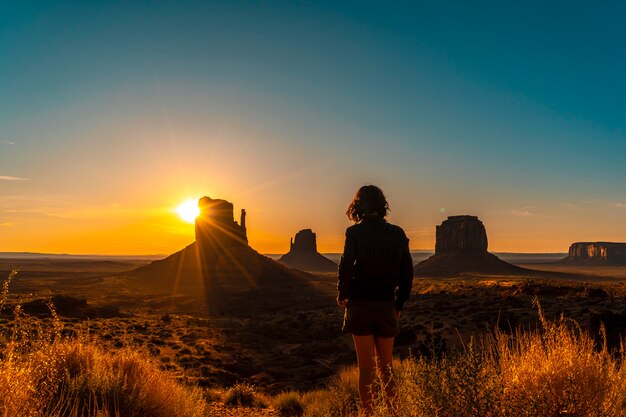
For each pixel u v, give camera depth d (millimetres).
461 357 2850
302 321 62688
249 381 25125
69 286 176125
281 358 35594
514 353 3570
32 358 4047
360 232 3848
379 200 4008
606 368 3521
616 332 7465
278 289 154625
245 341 45656
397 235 3893
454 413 2676
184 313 98500
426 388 2842
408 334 29266
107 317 66188
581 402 2984
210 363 29422
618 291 59531
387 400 3193
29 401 3412
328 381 22094
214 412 8812
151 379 5766
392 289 3861
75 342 6051
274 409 10570
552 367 3283
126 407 4816
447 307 51750
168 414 5328
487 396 2668
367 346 3773
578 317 29578
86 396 4629
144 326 50656
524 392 2975
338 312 67938
